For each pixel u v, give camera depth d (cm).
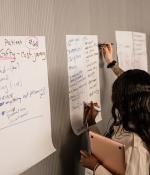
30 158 102
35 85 103
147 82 112
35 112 103
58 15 118
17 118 94
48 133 112
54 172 121
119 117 116
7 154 90
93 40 147
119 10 175
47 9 111
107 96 165
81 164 131
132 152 105
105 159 115
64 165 129
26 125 99
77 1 132
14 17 94
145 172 103
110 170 115
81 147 142
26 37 98
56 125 121
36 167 108
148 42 226
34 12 104
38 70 105
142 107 109
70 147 133
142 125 108
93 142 117
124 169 108
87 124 141
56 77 119
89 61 144
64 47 123
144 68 219
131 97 110
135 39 200
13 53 92
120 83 113
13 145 93
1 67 87
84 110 140
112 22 167
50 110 115
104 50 157
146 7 218
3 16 89
